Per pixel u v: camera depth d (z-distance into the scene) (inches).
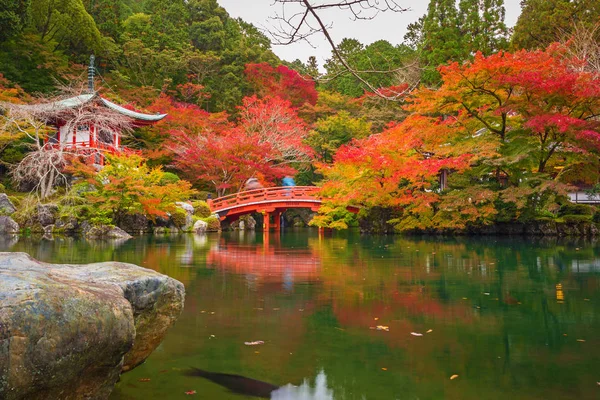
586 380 149.0
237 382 145.9
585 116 740.0
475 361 166.7
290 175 1275.8
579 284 323.3
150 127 1248.2
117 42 1574.8
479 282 331.0
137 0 2447.1
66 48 1396.4
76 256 457.1
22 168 839.1
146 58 1573.6
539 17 1107.3
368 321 221.1
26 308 87.7
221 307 249.1
